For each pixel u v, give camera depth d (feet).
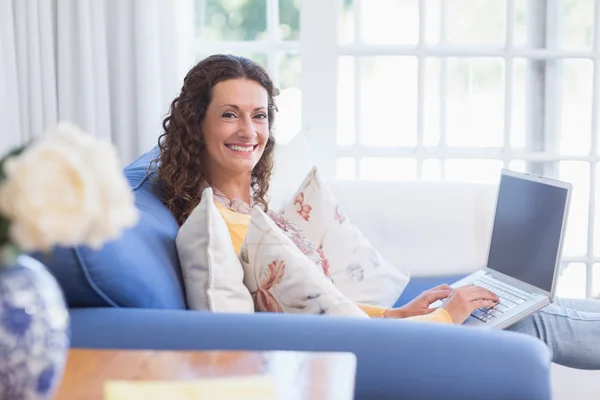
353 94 13.79
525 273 9.32
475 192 12.10
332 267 10.45
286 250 7.14
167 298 6.52
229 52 13.94
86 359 5.11
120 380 4.76
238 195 9.24
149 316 6.01
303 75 13.55
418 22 13.61
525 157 13.74
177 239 7.13
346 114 13.84
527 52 13.52
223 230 7.09
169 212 8.34
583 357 9.57
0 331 4.04
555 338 9.53
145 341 5.84
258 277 7.21
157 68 12.98
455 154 13.69
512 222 9.78
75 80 12.86
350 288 10.42
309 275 7.07
